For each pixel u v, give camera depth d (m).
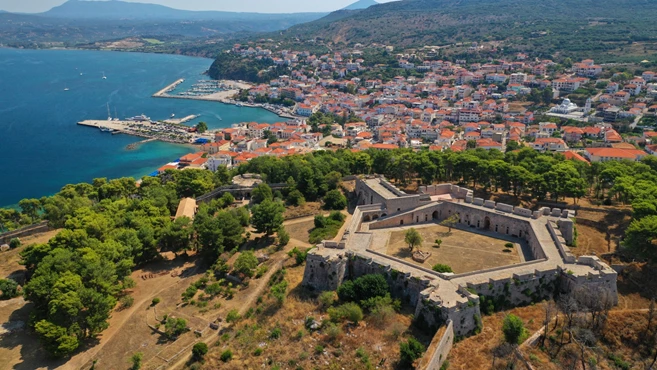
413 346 75.50
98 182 195.88
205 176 195.00
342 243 107.75
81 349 95.06
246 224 148.75
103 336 99.00
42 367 90.25
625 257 106.00
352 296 93.44
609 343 80.06
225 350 86.81
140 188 191.88
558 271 93.88
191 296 111.38
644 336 80.00
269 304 99.69
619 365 75.62
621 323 82.31
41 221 166.38
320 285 102.06
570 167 151.50
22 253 123.50
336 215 145.00
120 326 102.19
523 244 117.75
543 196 148.75
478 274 93.00
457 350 79.12
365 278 94.38
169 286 118.25
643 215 113.19
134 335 98.88
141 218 142.12
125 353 93.12
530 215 122.75
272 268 118.19
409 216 134.00
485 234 125.00
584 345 77.81
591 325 82.62
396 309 90.00
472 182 172.38
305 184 170.25
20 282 121.25
